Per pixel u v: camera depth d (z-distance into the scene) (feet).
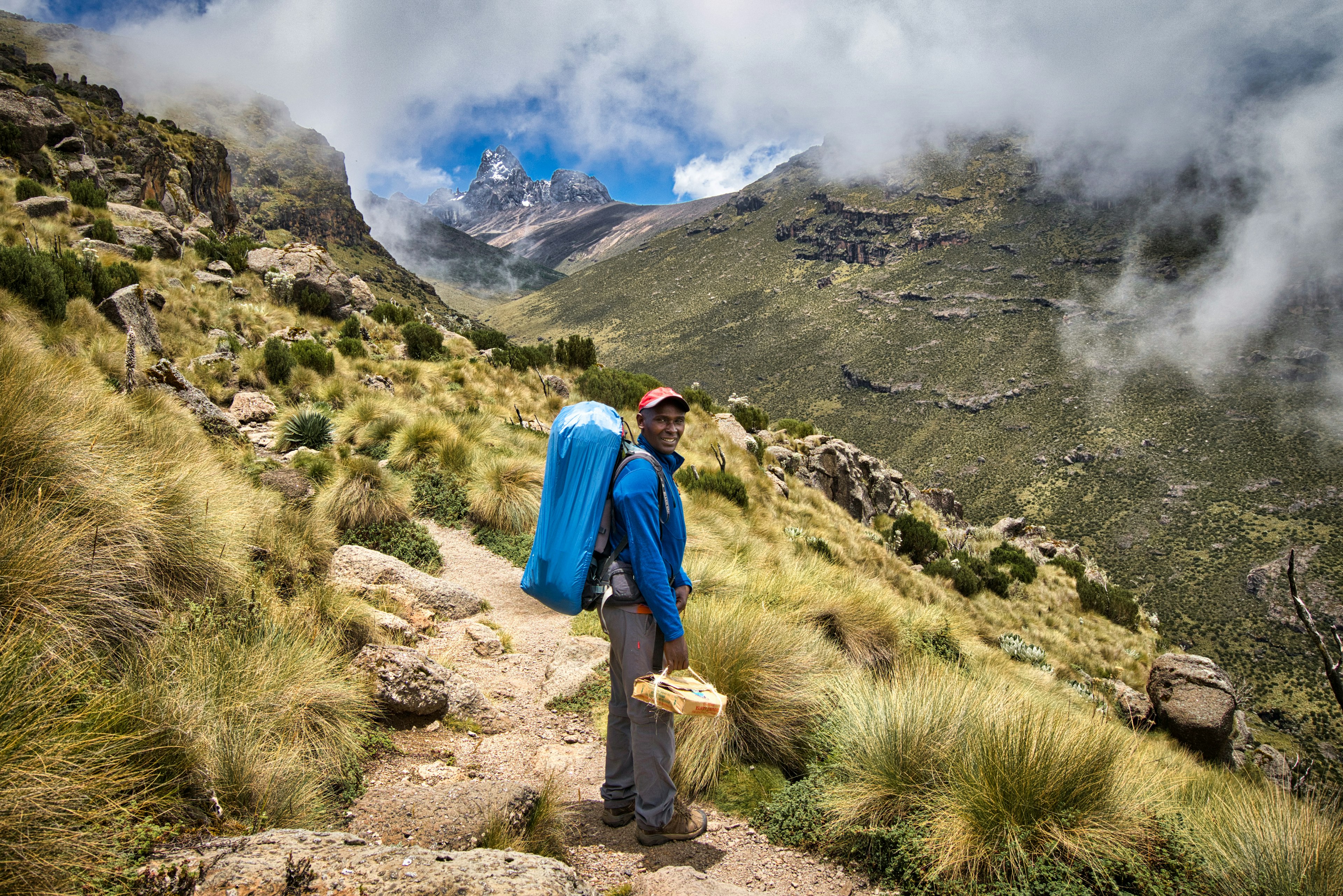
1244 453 517.55
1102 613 92.53
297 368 46.24
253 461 26.81
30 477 9.90
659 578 8.39
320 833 6.30
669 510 8.88
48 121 85.81
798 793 11.14
